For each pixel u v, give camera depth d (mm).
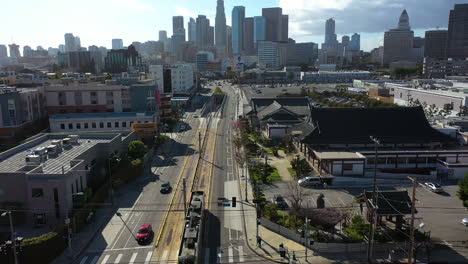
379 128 89688
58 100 136250
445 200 68000
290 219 57844
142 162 85938
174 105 185500
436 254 49688
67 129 119250
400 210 53562
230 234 56094
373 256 49531
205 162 94562
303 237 52719
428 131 89875
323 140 86812
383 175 79000
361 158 78188
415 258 48531
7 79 173625
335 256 49812
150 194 72312
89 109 137000
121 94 136750
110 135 88312
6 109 116500
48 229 57438
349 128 89375
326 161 80500
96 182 74000
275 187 75125
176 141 119375
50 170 62125
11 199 59562
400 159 82562
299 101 141250
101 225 59344
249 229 57656
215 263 48375
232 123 149500
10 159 69375
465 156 82562
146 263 48406
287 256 49781
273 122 121438
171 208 65688
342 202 67125
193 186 76562
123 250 51719
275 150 98562
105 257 50000
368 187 74875
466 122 108062
